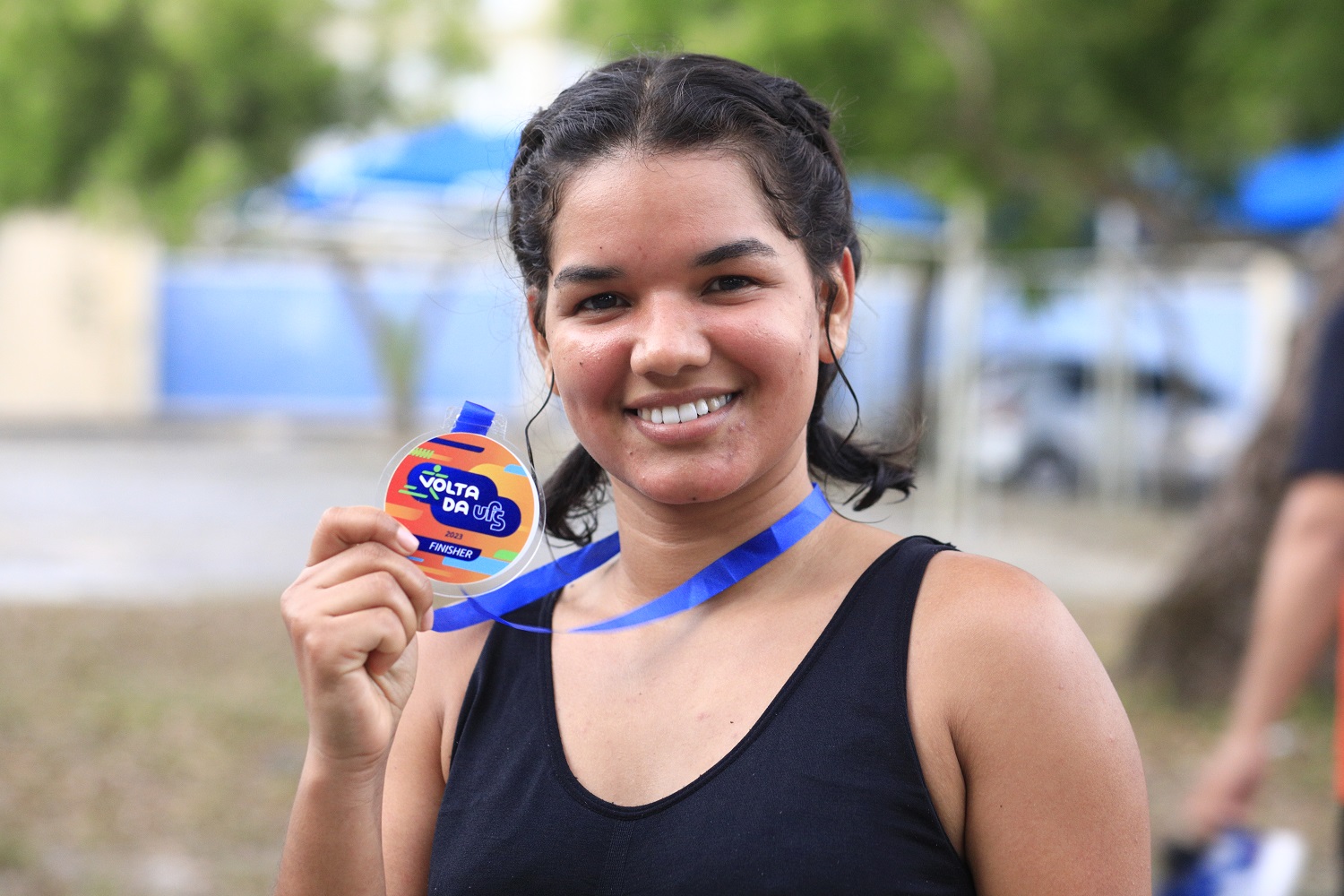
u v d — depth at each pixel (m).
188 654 6.89
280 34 11.19
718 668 1.29
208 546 10.09
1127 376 13.41
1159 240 10.16
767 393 1.29
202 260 21.73
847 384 1.46
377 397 22.86
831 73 7.41
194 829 4.52
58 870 4.12
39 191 11.08
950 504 10.80
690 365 1.26
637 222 1.27
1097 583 8.90
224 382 22.53
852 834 1.16
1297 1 6.40
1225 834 2.15
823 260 1.35
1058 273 12.80
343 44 12.07
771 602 1.32
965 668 1.20
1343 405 2.13
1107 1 7.55
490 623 1.46
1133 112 7.93
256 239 12.95
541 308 1.41
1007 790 1.17
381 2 12.31
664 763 1.26
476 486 1.40
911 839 1.17
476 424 1.42
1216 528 5.98
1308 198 9.03
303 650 1.25
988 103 7.75
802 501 1.40
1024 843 1.16
